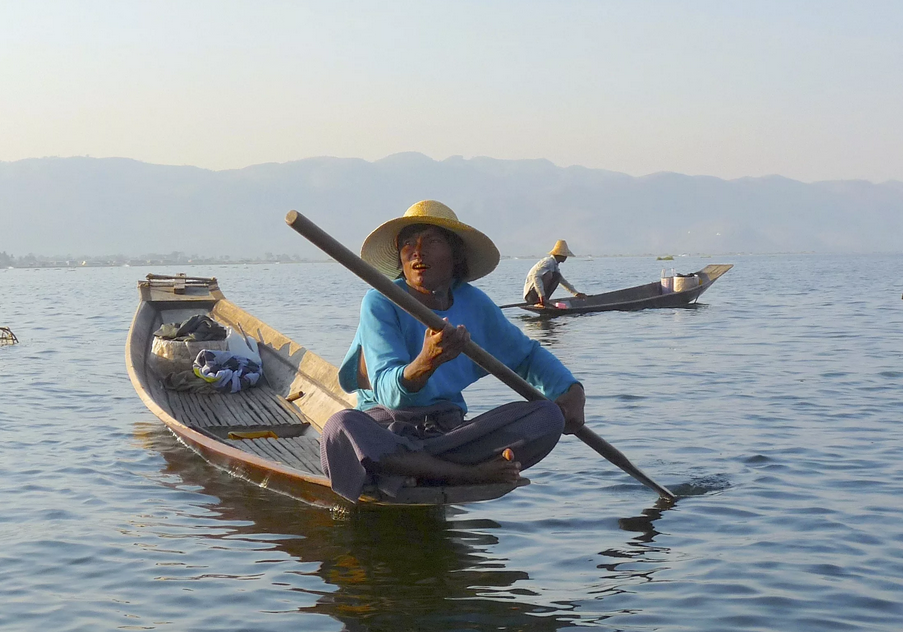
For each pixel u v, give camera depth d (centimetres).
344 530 504
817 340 1484
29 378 1165
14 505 561
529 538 488
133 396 1010
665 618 381
